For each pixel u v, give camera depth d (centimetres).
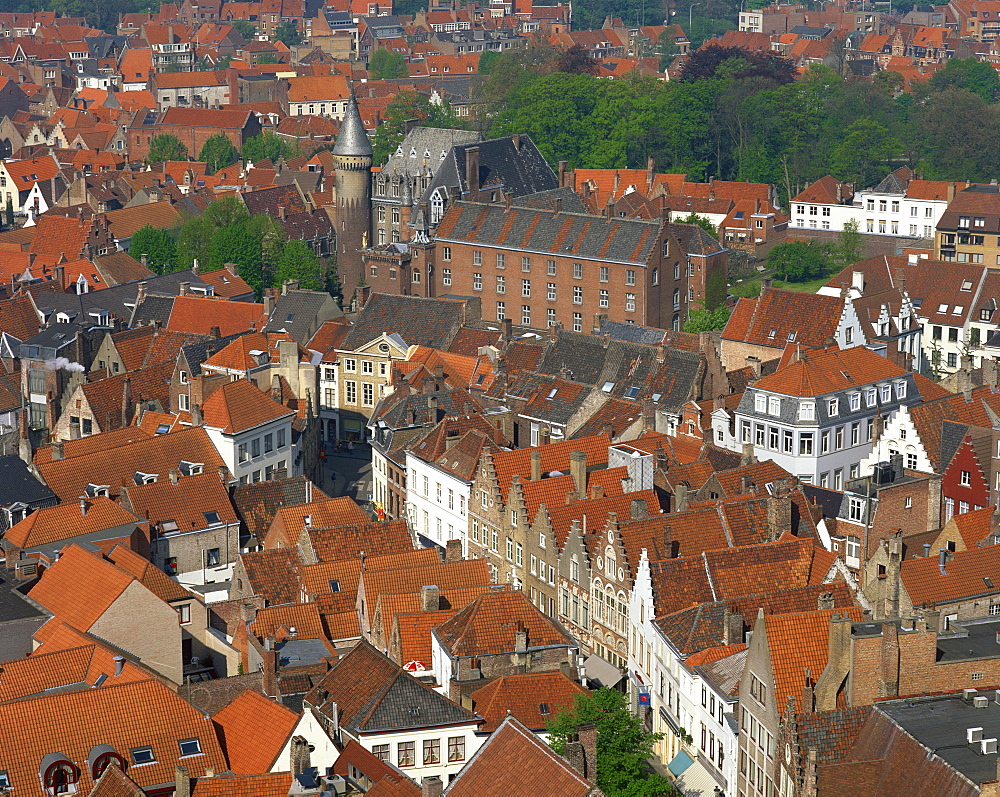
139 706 18538
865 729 17712
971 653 18688
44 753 17988
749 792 19275
